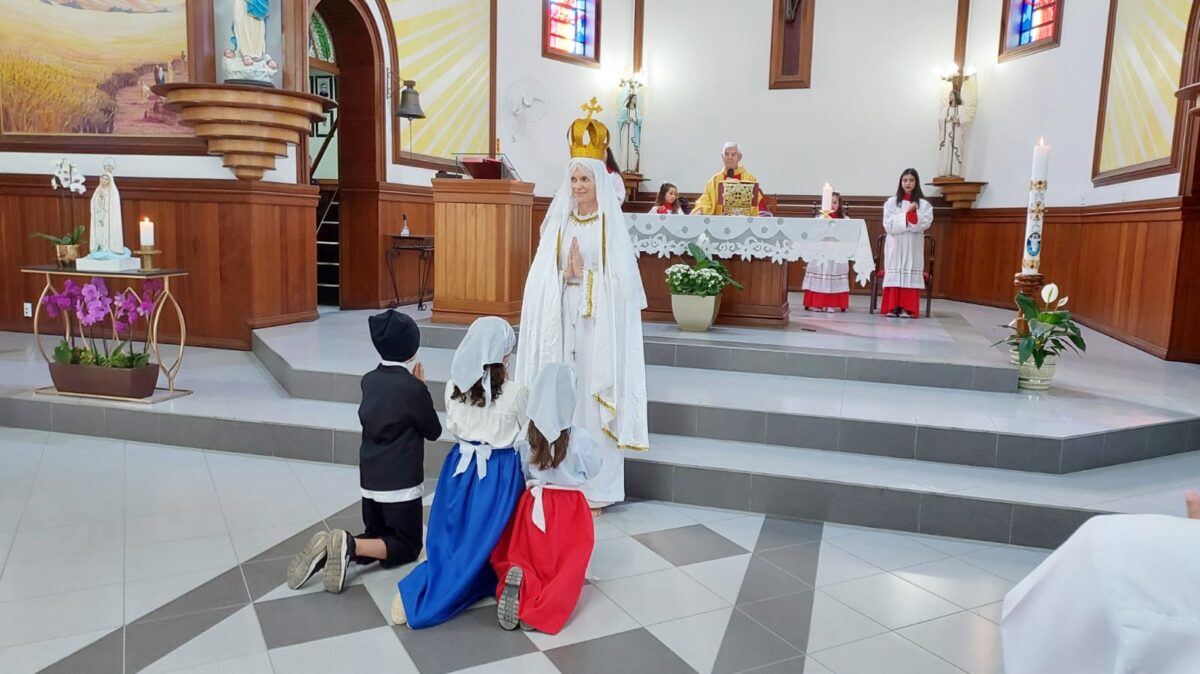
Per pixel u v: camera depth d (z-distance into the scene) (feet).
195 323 21.53
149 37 20.51
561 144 34.19
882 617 9.03
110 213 15.52
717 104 36.40
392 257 26.11
